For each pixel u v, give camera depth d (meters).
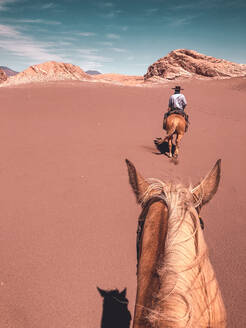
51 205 5.62
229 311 3.23
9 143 9.93
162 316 1.30
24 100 18.91
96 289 3.57
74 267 3.94
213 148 10.23
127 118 15.04
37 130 11.98
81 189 6.36
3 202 5.67
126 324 3.12
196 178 7.16
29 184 6.54
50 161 8.15
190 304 1.32
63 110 16.25
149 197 2.10
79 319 3.16
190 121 15.25
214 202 5.94
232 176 7.41
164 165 8.16
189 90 26.17
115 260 4.10
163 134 12.27
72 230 4.81
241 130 13.40
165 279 1.42
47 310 3.26
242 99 22.72
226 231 4.86
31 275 3.77
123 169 7.67
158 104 19.25
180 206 1.74
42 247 4.34
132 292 3.54
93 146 9.84
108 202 5.80
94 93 21.98
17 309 3.26
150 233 1.76
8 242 4.44
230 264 4.01
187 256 1.53
